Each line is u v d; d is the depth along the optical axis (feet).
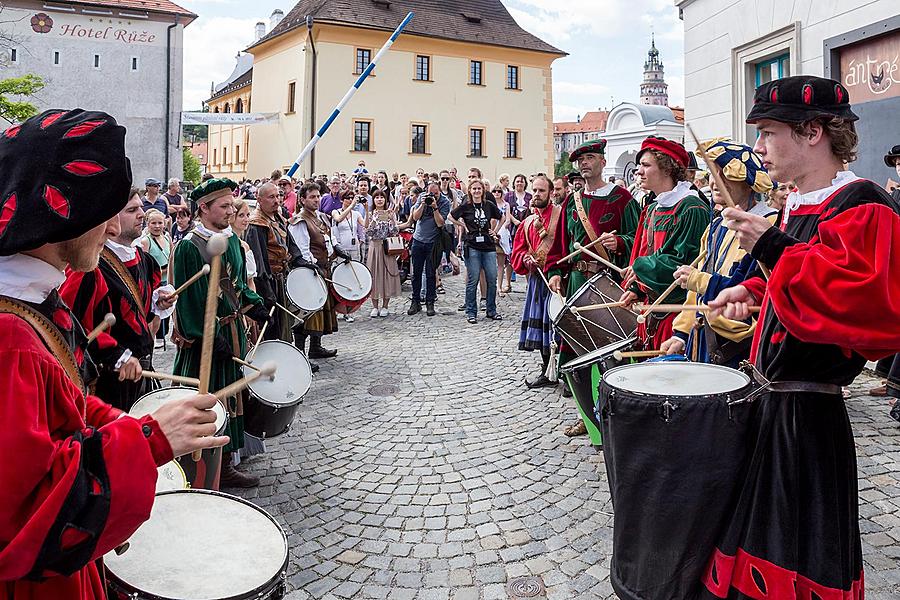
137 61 108.06
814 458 6.36
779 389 6.57
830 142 6.75
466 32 110.42
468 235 29.50
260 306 13.37
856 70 23.57
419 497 12.96
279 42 109.19
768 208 9.63
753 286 6.98
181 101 110.11
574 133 355.36
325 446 15.65
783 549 6.29
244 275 13.70
